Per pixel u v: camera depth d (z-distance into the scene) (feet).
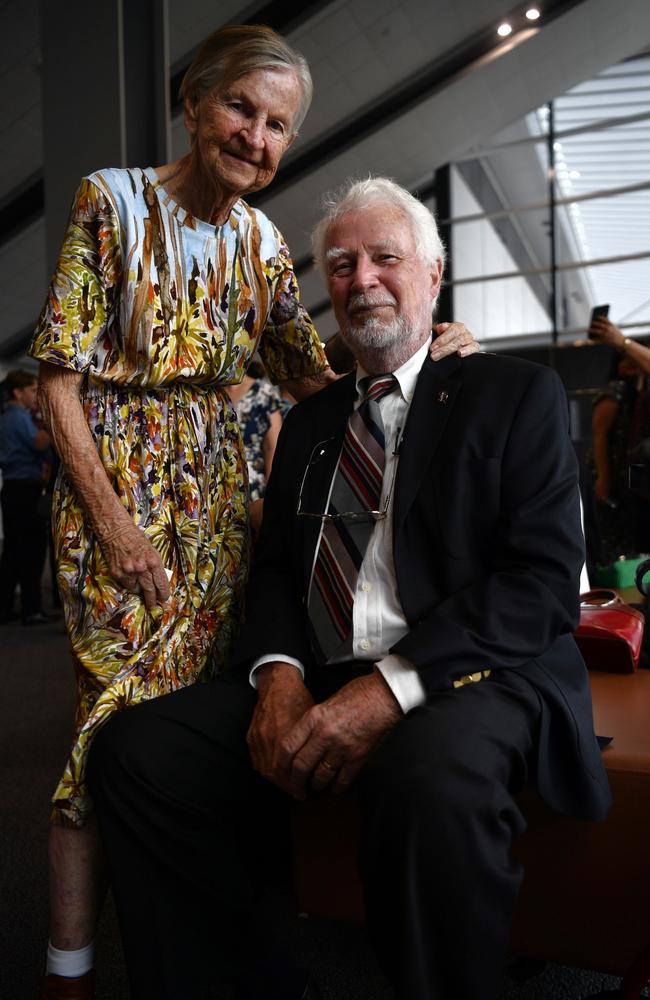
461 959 3.03
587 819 3.43
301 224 38.81
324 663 4.10
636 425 9.59
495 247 38.11
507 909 3.10
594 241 36.09
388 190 4.42
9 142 26.71
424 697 3.49
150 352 4.21
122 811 3.69
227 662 4.63
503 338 38.01
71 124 10.56
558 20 30.01
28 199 29.86
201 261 4.38
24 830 6.65
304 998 3.76
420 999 2.97
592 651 5.38
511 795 3.52
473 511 3.87
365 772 3.29
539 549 3.65
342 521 4.19
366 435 4.28
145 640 4.19
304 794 3.67
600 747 3.84
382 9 27.22
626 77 34.50
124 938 3.72
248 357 4.75
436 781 3.07
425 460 4.00
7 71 23.47
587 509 7.72
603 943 3.61
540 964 4.35
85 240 4.03
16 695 11.12
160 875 3.76
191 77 4.06
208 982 3.78
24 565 16.97
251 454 8.88
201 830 3.83
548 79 33.65
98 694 4.13
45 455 16.89
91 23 10.44
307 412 4.82
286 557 4.59
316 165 34.94
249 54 3.89
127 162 10.77
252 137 3.98
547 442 3.87
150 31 10.85
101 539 4.02
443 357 4.36
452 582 3.80
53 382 4.06
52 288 4.02
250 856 4.17
